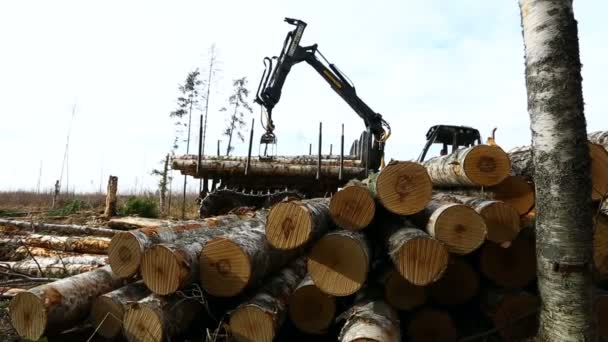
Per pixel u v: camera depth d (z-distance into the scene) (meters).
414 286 3.57
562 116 2.95
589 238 2.91
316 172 9.33
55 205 16.75
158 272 3.27
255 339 3.23
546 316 2.98
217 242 3.37
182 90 27.59
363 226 3.43
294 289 3.76
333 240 3.23
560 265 2.89
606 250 3.66
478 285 3.87
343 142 9.01
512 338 3.64
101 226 10.40
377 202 3.70
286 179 9.75
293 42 9.59
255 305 3.26
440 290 3.89
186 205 19.39
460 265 3.86
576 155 2.93
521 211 4.16
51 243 7.44
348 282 3.19
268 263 3.75
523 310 3.66
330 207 3.49
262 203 9.32
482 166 4.07
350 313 3.34
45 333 3.26
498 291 3.84
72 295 3.42
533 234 3.82
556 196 2.94
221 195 9.10
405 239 3.18
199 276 3.44
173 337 3.53
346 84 9.74
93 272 3.86
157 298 3.31
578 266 2.86
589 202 2.94
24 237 7.62
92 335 3.40
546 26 3.03
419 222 3.74
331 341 3.83
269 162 9.51
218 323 3.76
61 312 3.30
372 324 3.01
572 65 2.98
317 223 3.45
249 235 3.70
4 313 4.38
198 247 3.63
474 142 8.05
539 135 3.04
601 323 3.57
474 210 3.32
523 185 4.15
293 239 3.22
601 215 3.71
